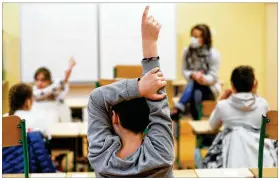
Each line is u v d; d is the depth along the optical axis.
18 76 6.62
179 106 4.75
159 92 1.40
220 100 3.43
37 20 6.62
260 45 6.82
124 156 1.39
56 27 6.66
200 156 3.33
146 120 1.41
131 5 6.70
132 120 1.40
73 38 6.70
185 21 6.77
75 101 5.12
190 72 4.86
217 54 4.90
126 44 6.77
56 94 4.59
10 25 6.55
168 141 1.38
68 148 3.79
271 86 6.50
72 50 6.72
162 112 1.38
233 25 6.81
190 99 4.79
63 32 6.68
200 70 4.90
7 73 6.55
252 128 2.98
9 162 2.76
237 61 6.88
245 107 2.95
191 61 4.93
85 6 6.67
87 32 6.71
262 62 6.83
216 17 6.80
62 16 6.66
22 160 2.77
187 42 6.80
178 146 4.68
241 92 3.00
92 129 1.43
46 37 6.66
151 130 1.39
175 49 6.75
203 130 3.38
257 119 2.98
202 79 4.73
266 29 6.73
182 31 6.79
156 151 1.36
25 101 3.13
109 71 6.79
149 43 1.41
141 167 1.35
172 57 6.77
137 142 1.41
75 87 6.77
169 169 1.41
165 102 1.40
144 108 1.41
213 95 4.85
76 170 3.82
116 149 1.40
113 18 6.71
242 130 2.95
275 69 6.39
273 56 6.43
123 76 4.62
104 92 1.41
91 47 6.74
